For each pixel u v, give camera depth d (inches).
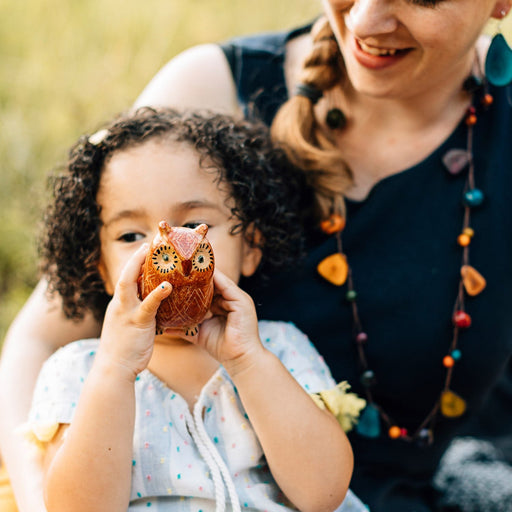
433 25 53.6
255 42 73.3
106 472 50.7
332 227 65.4
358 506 62.5
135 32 154.8
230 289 53.3
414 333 65.3
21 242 114.3
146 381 57.8
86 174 58.8
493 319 65.7
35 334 69.7
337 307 65.6
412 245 65.3
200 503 55.2
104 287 63.9
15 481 60.3
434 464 73.2
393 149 66.6
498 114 66.4
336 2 56.9
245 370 53.1
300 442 53.1
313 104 67.2
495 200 65.2
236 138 61.9
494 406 88.0
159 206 56.2
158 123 59.9
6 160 123.8
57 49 149.0
